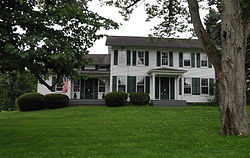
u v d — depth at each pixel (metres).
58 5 5.78
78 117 11.62
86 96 20.48
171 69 18.81
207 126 8.12
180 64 20.06
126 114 12.50
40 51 4.43
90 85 20.69
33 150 5.11
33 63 5.26
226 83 6.35
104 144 5.63
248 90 19.66
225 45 6.48
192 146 5.25
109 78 20.91
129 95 17.94
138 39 21.47
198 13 7.12
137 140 6.05
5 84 31.23
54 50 5.05
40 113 13.97
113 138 6.32
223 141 5.58
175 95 19.09
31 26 5.29
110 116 11.80
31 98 16.22
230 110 6.23
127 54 19.66
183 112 13.22
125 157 4.39
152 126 8.45
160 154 4.57
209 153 4.62
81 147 5.30
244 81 6.36
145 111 13.83
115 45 19.17
